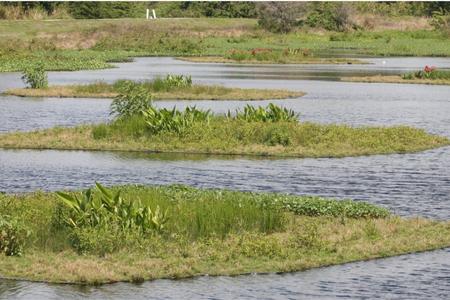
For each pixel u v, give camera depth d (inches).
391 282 876.6
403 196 1311.5
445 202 1270.9
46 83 2815.0
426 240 1008.2
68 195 993.5
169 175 1459.2
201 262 917.2
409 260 949.8
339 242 995.3
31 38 4958.2
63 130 1862.7
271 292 844.6
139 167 1526.8
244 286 860.0
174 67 4035.4
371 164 1573.6
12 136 1798.7
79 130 1859.0
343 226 1058.7
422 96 2844.5
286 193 1323.8
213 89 2765.7
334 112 2361.0
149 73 3627.0
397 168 1537.9
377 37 5910.4
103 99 2613.2
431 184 1402.6
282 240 988.6
